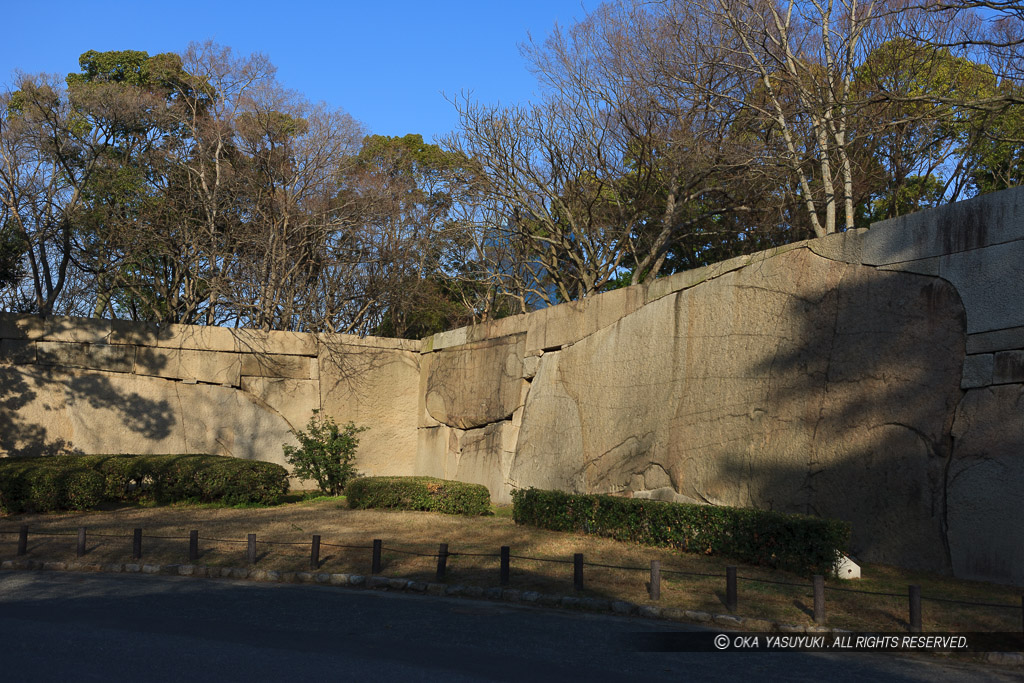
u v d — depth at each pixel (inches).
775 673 257.8
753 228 823.1
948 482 399.9
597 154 842.2
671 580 384.8
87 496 632.4
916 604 300.8
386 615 338.0
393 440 921.5
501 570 386.9
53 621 319.0
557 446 678.5
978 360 395.2
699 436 540.7
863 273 458.6
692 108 730.2
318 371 900.6
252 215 1011.9
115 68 1221.7
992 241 395.5
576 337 681.0
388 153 1194.6
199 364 857.5
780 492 480.1
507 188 924.0
